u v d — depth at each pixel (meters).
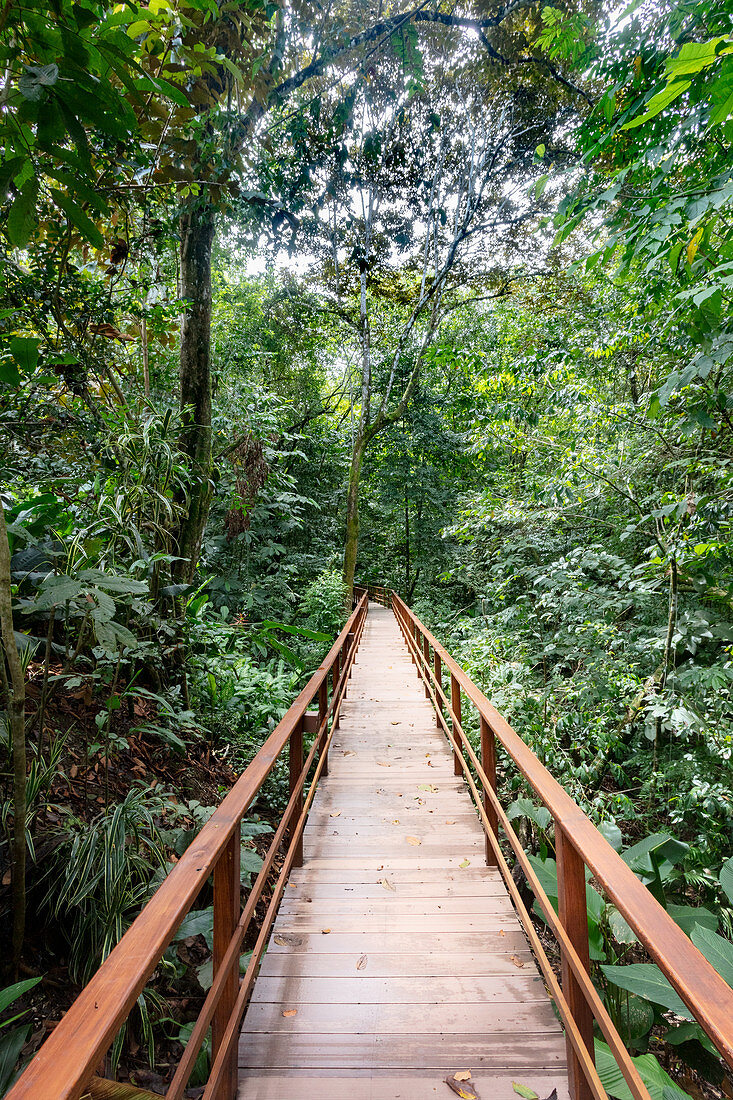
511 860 4.35
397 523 24.66
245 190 5.41
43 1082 0.69
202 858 1.32
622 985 2.00
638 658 6.27
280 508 13.66
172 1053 2.29
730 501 4.51
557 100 11.26
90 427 4.40
